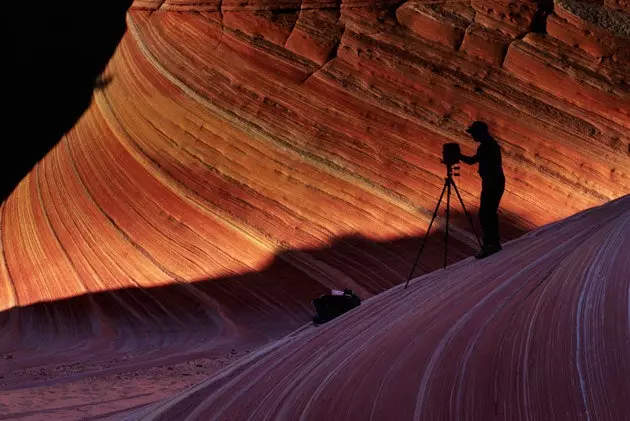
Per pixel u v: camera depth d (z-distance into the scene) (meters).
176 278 18.70
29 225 23.23
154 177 20.69
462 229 17.56
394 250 17.64
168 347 16.45
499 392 3.66
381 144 19.05
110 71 24.67
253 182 19.45
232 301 17.73
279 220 18.75
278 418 4.61
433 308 5.93
